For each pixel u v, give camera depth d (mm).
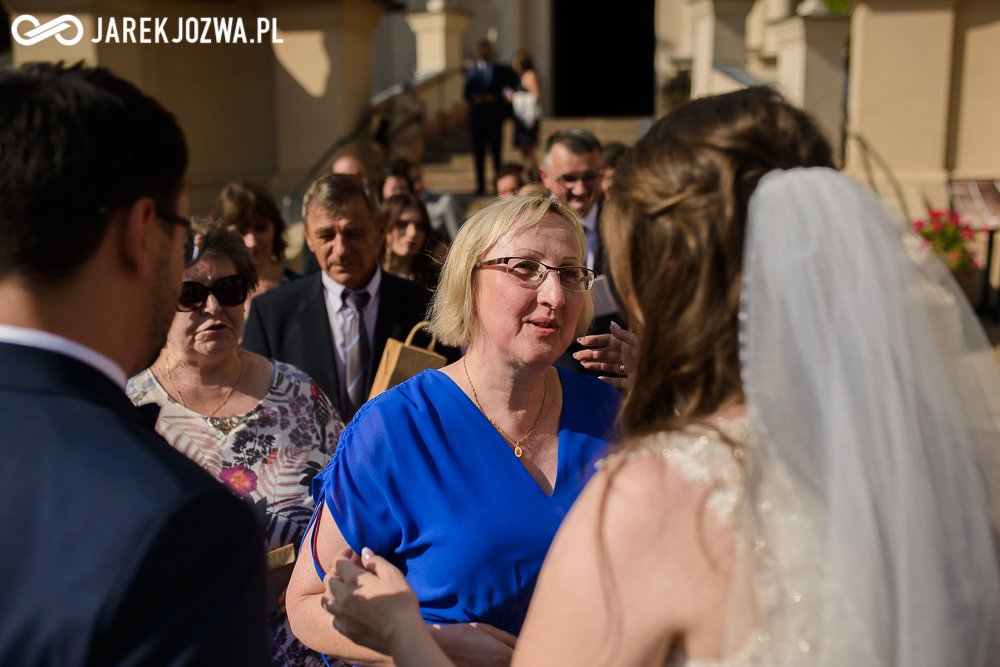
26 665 793
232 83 10016
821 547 920
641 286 1090
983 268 8664
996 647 989
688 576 933
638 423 1084
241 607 901
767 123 1061
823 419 955
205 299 2168
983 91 8953
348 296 3273
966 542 981
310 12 9594
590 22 19500
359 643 1424
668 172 1044
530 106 11070
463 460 1724
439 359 2752
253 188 4352
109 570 813
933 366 1027
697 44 11773
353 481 1708
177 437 2217
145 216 979
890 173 8984
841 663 889
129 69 9062
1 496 855
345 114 9781
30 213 887
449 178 11938
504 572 1638
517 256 1749
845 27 9328
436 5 14406
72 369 934
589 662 958
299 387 2400
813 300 979
